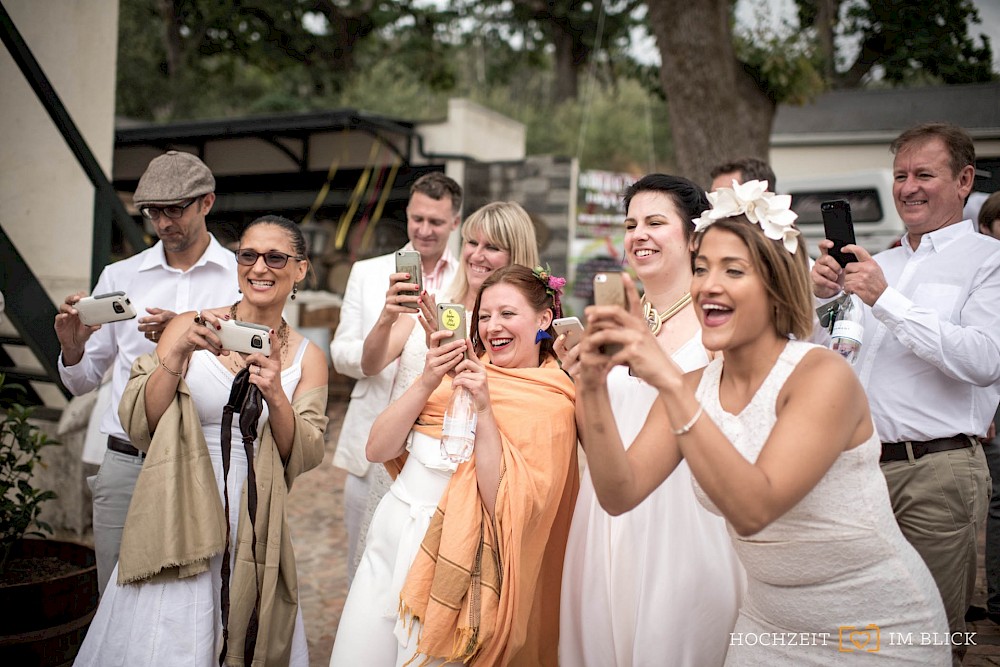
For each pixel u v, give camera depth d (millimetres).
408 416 2643
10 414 3758
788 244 1979
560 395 2650
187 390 2715
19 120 5883
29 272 4789
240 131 12391
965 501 3074
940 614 2078
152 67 21266
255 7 13398
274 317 2975
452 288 3625
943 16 8766
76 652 3297
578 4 20062
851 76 9781
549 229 12570
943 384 3125
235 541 2744
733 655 2256
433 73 15109
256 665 2629
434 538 2498
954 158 3236
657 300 2879
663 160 23766
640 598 2566
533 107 25578
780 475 1818
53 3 6039
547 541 2742
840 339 2943
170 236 3412
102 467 3287
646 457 2139
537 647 2727
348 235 13297
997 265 3152
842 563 2021
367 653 2598
